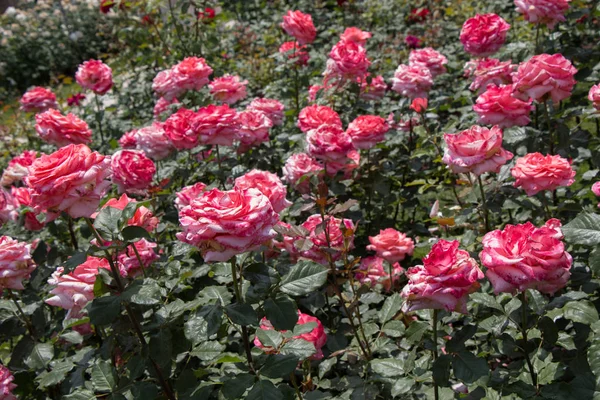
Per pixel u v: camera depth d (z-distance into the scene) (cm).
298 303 151
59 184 107
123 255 129
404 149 208
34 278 153
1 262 132
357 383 129
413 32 353
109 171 114
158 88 223
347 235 129
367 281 149
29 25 579
